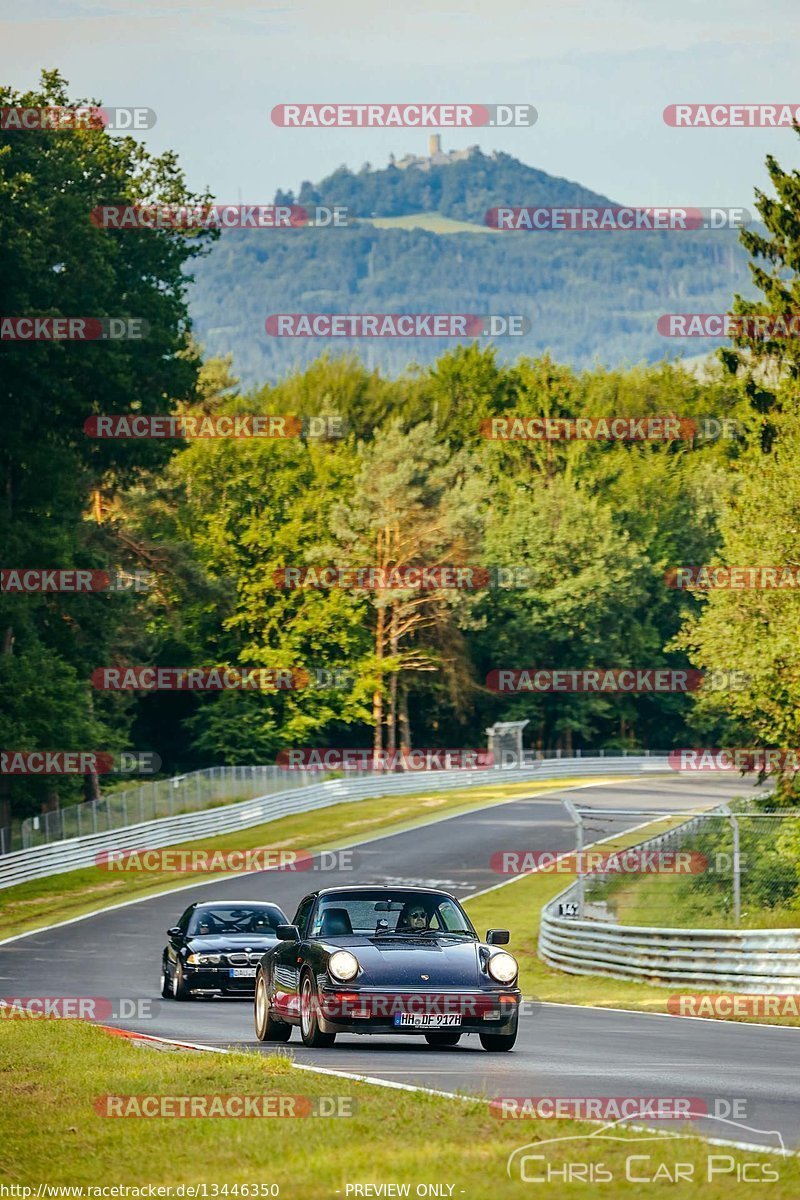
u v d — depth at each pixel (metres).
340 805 192.25
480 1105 29.66
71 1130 29.41
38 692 144.12
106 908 120.69
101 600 165.00
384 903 44.81
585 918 87.94
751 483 117.44
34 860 135.38
